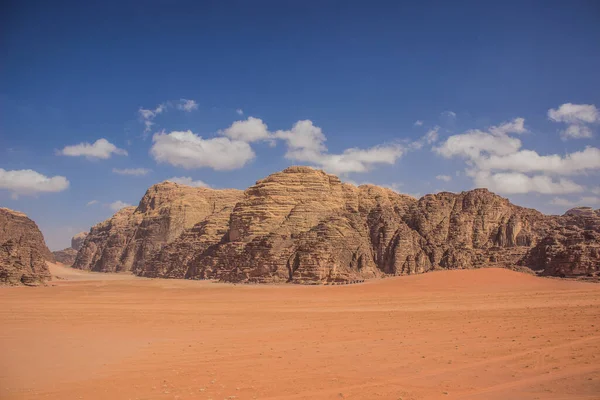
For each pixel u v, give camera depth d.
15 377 34.94
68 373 36.00
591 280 117.56
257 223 172.00
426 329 52.84
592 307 66.62
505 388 30.38
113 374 35.72
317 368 36.44
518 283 112.69
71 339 50.31
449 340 45.94
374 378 33.34
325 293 107.19
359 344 45.38
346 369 35.97
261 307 82.94
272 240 151.88
